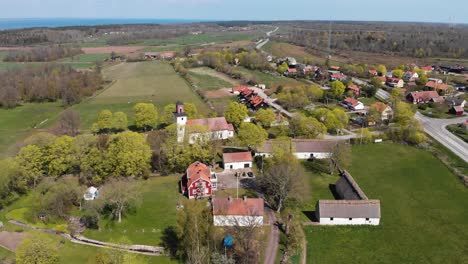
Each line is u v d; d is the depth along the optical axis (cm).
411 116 14612
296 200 9525
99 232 8231
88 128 15400
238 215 8225
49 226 8531
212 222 7962
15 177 9769
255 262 7044
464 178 10612
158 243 7775
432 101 18925
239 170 11294
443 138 14025
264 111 15025
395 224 8500
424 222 8588
